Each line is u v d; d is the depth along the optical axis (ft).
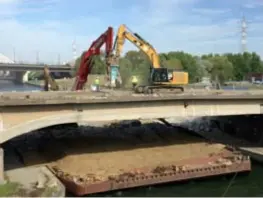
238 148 196.95
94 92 199.31
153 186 140.87
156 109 172.55
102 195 131.44
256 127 215.92
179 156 171.42
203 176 147.95
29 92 196.65
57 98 145.28
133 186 135.54
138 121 245.04
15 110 137.28
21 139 196.44
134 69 424.46
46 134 207.10
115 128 224.94
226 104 188.14
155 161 162.61
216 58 595.47
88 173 142.61
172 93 192.24
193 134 209.26
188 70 515.09
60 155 163.02
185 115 179.73
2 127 135.13
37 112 142.82
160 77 197.36
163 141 192.95
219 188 144.15
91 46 215.51
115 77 208.74
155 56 206.69
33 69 591.78
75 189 128.06
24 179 131.64
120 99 159.02
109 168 150.10
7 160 160.35
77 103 149.38
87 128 224.33
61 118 148.46
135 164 156.87
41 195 115.03
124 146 179.93
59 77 634.43
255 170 169.07
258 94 189.16
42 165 152.66
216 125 255.91
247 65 595.88
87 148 172.96
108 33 203.51
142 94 182.91
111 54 204.03
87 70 223.92
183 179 144.36
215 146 186.70
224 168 151.74
